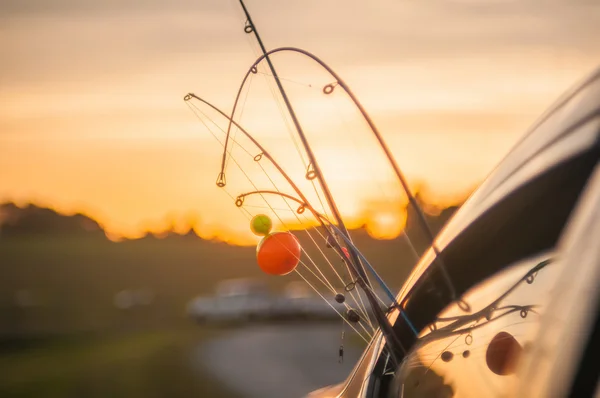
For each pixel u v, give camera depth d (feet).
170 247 417.90
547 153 7.16
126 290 353.31
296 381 66.64
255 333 133.28
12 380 90.43
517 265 7.53
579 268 5.49
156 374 81.56
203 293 351.46
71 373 91.61
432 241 7.09
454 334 8.06
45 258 391.45
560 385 5.17
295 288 179.42
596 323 5.05
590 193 5.90
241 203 8.36
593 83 6.85
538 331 6.04
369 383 9.14
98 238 433.48
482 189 8.34
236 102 8.36
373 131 7.35
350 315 8.24
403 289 8.81
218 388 66.23
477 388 7.37
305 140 7.86
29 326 206.80
